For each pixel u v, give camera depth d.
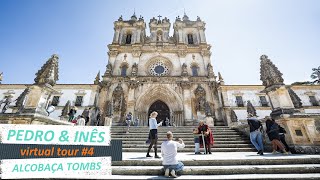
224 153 9.44
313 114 9.16
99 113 26.62
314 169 5.54
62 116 22.03
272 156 7.17
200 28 37.50
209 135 9.55
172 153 5.34
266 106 28.55
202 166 5.95
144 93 28.56
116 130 16.47
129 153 9.48
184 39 36.53
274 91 10.34
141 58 33.22
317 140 8.75
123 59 32.78
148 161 6.35
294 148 8.51
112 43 34.25
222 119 27.11
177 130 16.05
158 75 31.31
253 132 8.65
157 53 33.88
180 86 29.22
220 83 30.28
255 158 6.40
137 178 4.95
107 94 28.50
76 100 28.86
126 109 27.12
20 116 9.01
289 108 9.52
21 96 28.36
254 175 5.23
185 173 5.47
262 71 11.35
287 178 4.88
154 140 7.47
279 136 8.42
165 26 37.91
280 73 10.47
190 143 12.41
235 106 28.64
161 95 29.62
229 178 4.88
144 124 27.30
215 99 28.50
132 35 36.62
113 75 30.53
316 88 31.52
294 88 31.67
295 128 9.02
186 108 27.19
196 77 30.23
